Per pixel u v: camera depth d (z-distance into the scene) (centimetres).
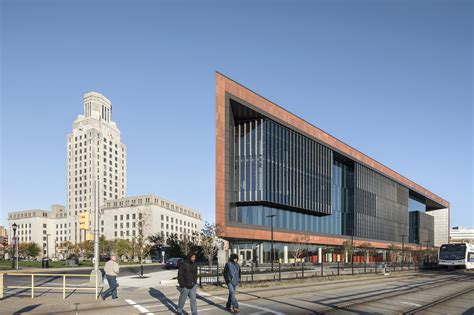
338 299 1698
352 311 1381
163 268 4725
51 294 1705
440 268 5262
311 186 6862
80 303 1441
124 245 10044
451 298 1827
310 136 6925
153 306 1416
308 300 1652
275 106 6122
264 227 5725
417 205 12744
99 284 1978
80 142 16900
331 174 7562
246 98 5634
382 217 9438
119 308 1366
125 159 18750
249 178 5794
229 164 5366
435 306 1555
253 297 1727
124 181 18462
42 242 17600
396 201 10419
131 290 1919
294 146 6531
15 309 1311
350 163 8425
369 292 2014
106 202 15075
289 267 4816
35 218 17625
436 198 13712
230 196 5572
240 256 5591
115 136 18012
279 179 6041
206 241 3678
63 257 13925
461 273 4247
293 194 6328
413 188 11656
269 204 5900
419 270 4962
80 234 16488
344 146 7994
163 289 1972
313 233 6738
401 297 1822
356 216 8194
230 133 5709
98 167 16662
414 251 9231
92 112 17688
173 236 10594
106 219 14800
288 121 6381
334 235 7444
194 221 17438
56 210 18700
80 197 16675
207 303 1528
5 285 2188
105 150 17162
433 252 9550
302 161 6694
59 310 1316
